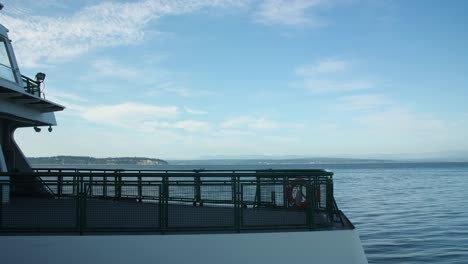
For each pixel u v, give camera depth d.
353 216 35.47
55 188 10.30
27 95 11.75
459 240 24.72
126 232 7.71
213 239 7.63
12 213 8.47
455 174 142.38
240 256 7.62
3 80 11.25
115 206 9.43
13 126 15.32
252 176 8.60
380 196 55.59
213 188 8.48
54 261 7.39
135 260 7.47
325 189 8.88
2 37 11.79
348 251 7.91
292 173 8.70
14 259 7.34
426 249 22.52
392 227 29.64
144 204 9.90
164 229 7.80
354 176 130.38
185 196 8.57
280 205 8.80
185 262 7.53
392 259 20.53
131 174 10.12
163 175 8.16
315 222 8.67
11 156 15.09
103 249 7.46
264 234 7.75
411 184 85.12
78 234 7.58
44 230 7.60
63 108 14.02
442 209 40.22
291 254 7.74
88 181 7.86
